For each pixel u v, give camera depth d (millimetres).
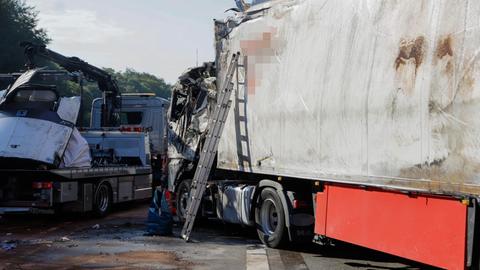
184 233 11555
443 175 6414
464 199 6238
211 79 13430
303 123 9141
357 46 7965
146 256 9555
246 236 12180
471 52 6086
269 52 10250
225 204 12109
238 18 11453
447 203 6516
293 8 9641
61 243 10891
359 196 8039
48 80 15766
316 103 8812
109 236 11883
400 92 7078
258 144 10500
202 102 13703
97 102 21969
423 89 6703
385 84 7352
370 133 7613
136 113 22125
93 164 16766
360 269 8617
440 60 6477
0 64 43750
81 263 8930
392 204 7375
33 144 13945
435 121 6523
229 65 11414
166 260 9211
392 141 7207
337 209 8531
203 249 10336
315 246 10641
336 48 8430
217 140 11625
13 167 14016
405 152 6988
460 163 6191
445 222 6520
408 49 6977
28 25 47844
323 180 8641
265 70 10336
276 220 10477
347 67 8148
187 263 8984
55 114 14484
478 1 6043
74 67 19484
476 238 6195
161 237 11805
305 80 9141
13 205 13977
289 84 9578
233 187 11828
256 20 10734
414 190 6844
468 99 6094
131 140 18688
